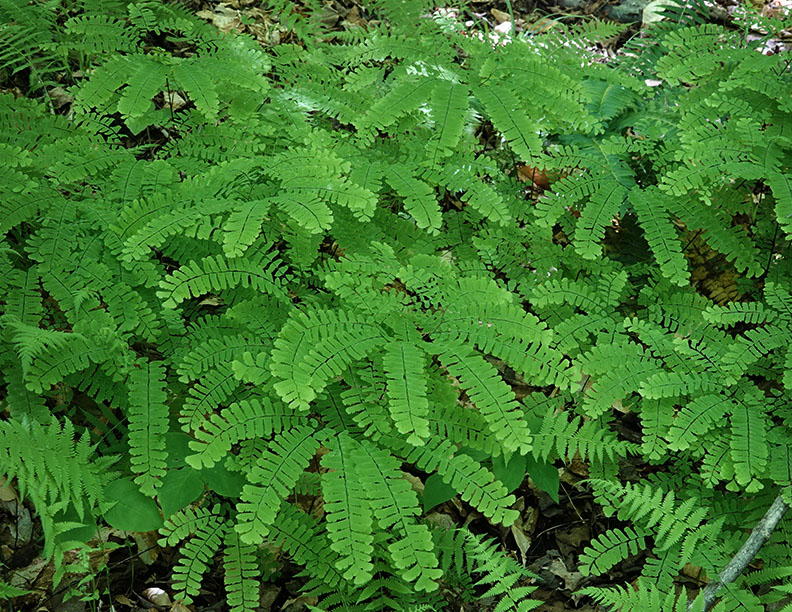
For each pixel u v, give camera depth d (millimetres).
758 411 1439
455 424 1396
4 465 1193
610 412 1561
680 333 1588
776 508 1341
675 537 1363
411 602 1362
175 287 1335
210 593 1415
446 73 1562
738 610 1303
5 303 1434
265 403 1319
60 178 1468
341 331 1319
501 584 1257
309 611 1401
